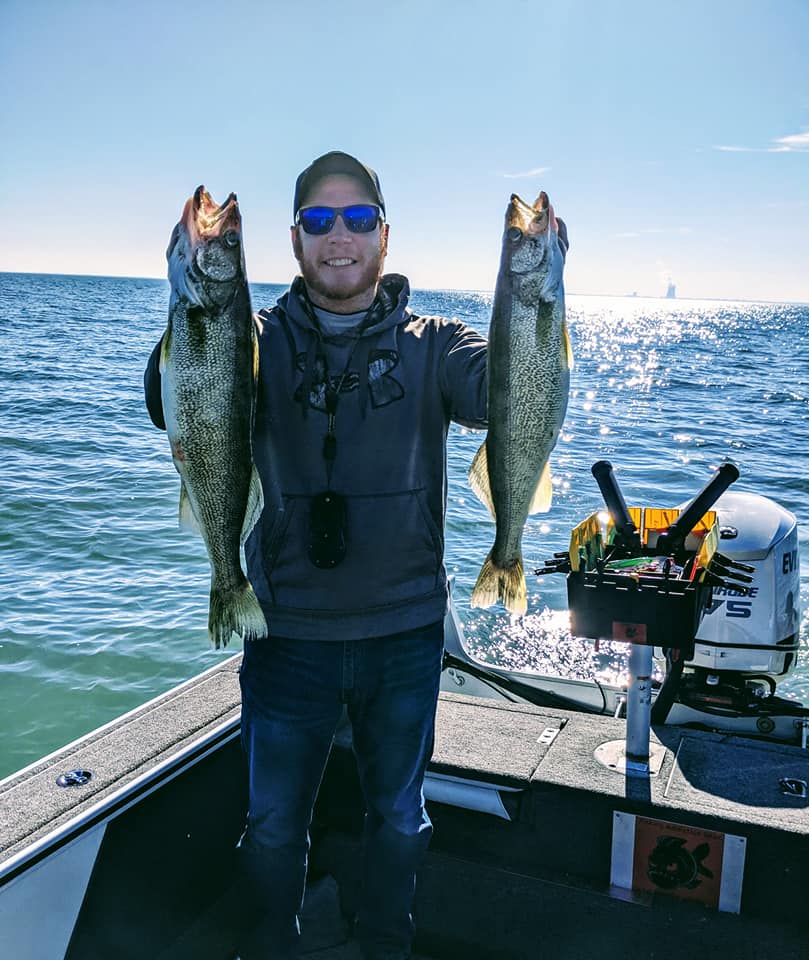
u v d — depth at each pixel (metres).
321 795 2.91
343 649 2.20
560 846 2.57
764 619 3.07
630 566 2.60
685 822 2.39
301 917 2.67
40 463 13.16
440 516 2.29
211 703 2.74
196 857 2.51
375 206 2.15
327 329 2.24
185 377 2.05
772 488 12.33
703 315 178.12
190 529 2.19
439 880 2.64
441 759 2.66
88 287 149.38
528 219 2.04
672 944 2.35
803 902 2.35
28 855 1.92
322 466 2.18
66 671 6.28
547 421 2.12
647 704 2.60
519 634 6.47
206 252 2.02
